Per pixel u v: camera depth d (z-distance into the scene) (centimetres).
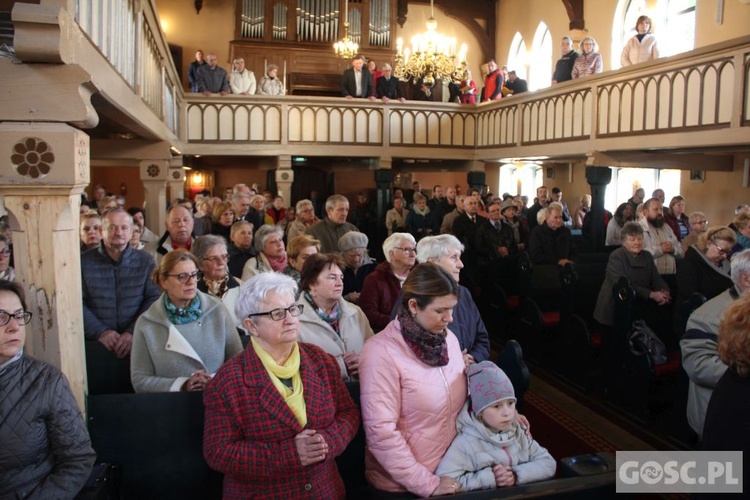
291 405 211
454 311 334
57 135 240
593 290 583
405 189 1548
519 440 241
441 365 233
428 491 215
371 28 1596
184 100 1088
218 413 208
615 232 844
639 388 465
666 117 735
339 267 315
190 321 290
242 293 217
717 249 435
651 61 744
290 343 215
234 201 640
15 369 206
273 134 1136
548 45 1530
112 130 591
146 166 713
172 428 250
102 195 954
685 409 421
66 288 253
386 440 217
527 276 634
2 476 201
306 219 649
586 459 232
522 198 1217
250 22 1551
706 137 675
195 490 251
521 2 1631
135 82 474
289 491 208
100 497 223
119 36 397
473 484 221
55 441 210
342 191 1608
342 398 230
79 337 261
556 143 952
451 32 1784
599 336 542
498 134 1135
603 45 1309
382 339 233
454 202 992
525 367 297
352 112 1161
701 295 404
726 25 987
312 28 1570
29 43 230
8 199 242
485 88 1211
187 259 285
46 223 246
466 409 241
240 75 1173
